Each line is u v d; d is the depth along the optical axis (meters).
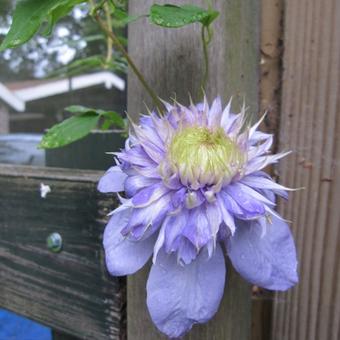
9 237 0.29
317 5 0.24
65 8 0.23
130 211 0.18
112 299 0.24
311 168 0.24
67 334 0.27
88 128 0.30
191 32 0.23
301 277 0.25
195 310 0.17
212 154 0.16
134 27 0.25
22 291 0.29
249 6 0.24
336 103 0.24
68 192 0.26
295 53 0.24
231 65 0.23
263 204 0.16
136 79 0.25
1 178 0.29
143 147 0.17
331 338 0.25
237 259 0.17
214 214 0.16
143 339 0.24
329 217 0.24
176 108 0.19
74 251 0.26
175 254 0.17
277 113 0.25
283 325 0.26
